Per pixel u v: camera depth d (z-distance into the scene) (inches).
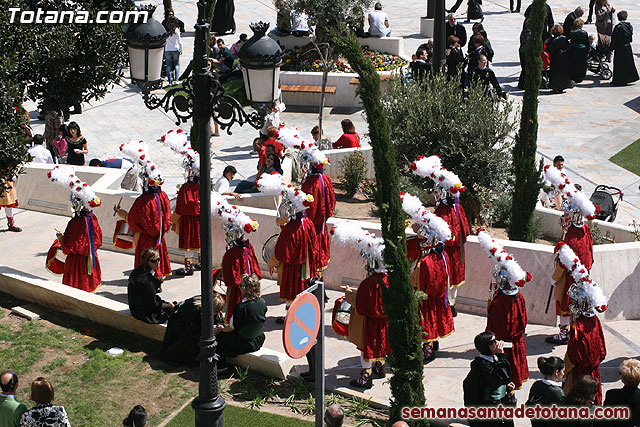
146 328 732.7
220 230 880.9
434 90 933.8
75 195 788.0
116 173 1012.5
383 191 559.8
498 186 919.7
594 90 1507.1
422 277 682.2
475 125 903.1
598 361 636.1
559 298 717.9
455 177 743.7
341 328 686.5
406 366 581.6
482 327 762.8
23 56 794.2
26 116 756.6
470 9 1881.2
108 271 900.0
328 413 536.4
